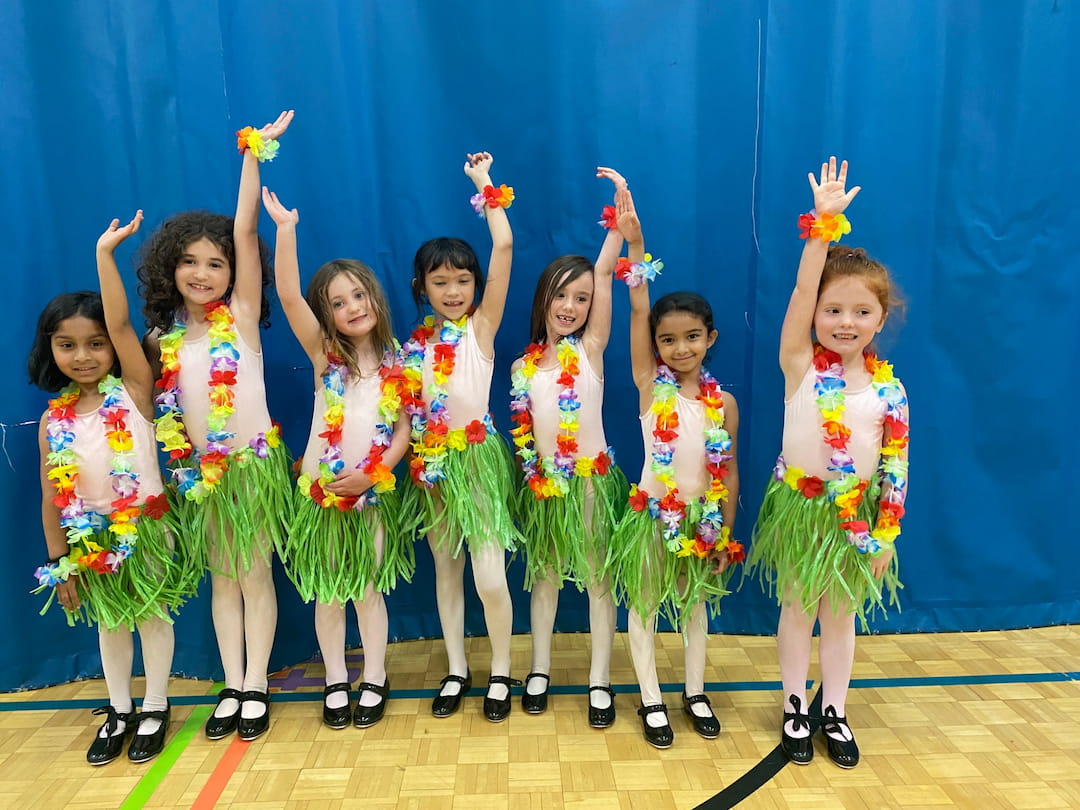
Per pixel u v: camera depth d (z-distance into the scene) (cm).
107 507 176
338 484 180
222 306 178
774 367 217
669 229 216
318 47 203
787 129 208
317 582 185
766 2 203
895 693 202
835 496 168
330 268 180
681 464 180
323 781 168
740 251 216
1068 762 173
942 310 219
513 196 197
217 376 173
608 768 172
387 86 209
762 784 166
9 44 193
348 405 182
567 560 192
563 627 238
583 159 213
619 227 177
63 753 182
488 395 191
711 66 209
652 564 182
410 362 188
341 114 207
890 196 212
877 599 177
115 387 175
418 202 215
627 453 226
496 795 163
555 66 209
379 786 166
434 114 212
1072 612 237
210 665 213
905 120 209
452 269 184
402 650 230
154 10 193
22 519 207
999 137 212
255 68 201
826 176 164
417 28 207
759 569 207
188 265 173
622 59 209
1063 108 211
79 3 195
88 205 203
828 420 166
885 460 171
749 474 223
